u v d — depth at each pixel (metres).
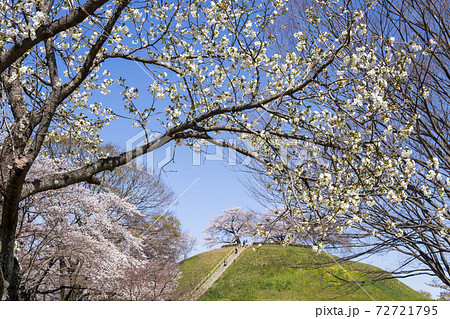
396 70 4.35
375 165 4.39
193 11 4.18
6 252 4.11
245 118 4.49
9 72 4.86
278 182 4.32
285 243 3.91
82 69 4.28
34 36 3.57
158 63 4.44
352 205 3.84
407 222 4.55
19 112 4.86
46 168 8.97
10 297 4.50
